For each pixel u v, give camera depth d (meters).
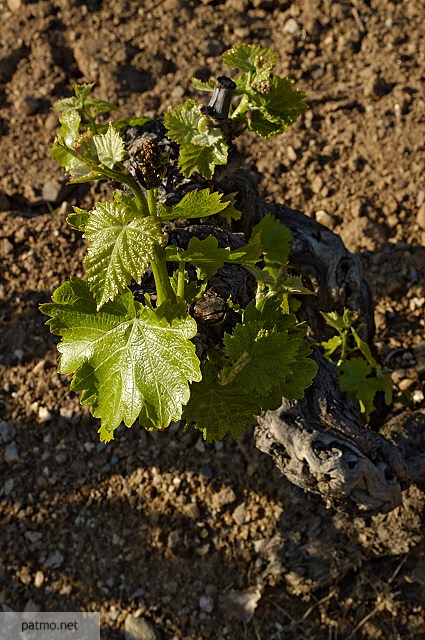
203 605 1.26
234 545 1.27
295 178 1.52
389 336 1.38
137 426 1.33
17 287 1.43
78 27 1.69
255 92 0.99
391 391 1.17
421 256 1.43
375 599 1.26
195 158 0.98
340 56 1.65
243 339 0.88
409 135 1.54
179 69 1.63
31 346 1.38
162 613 1.26
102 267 0.83
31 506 1.30
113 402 0.87
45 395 1.35
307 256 1.18
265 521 1.27
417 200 1.48
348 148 1.54
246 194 1.13
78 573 1.27
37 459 1.32
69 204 1.49
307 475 1.06
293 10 1.70
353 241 1.45
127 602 1.26
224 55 1.01
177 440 1.31
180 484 1.29
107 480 1.30
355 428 1.08
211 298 0.95
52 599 1.26
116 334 0.87
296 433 1.05
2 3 1.72
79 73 1.65
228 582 1.26
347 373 1.14
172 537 1.27
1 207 1.49
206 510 1.28
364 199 1.48
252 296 1.01
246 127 1.03
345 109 1.59
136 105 1.58
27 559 1.28
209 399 0.91
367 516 1.13
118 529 1.28
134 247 0.82
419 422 1.19
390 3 1.70
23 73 1.64
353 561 1.24
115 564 1.27
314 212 1.50
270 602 1.26
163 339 0.85
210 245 0.88
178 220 1.03
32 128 1.57
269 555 1.25
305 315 1.19
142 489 1.29
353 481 1.04
